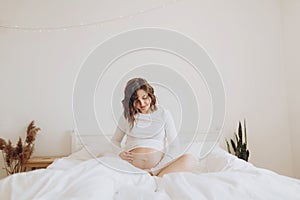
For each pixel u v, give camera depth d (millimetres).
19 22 3064
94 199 1249
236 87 3143
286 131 3125
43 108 3043
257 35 3182
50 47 3082
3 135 2996
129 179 1641
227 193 1319
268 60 3168
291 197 1307
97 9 3143
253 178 1502
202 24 3182
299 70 2949
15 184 1455
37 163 2758
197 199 1257
